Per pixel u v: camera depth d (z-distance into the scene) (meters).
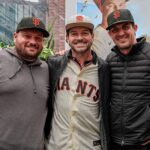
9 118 2.46
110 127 2.79
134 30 2.79
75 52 2.77
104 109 2.74
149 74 2.67
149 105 2.67
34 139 2.53
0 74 2.50
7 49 2.69
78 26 2.69
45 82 2.71
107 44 4.79
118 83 2.74
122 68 2.76
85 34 2.72
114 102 2.75
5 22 5.09
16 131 2.47
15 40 2.68
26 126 2.50
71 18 2.73
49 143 2.73
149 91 2.67
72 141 2.65
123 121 2.68
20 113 2.49
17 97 2.50
